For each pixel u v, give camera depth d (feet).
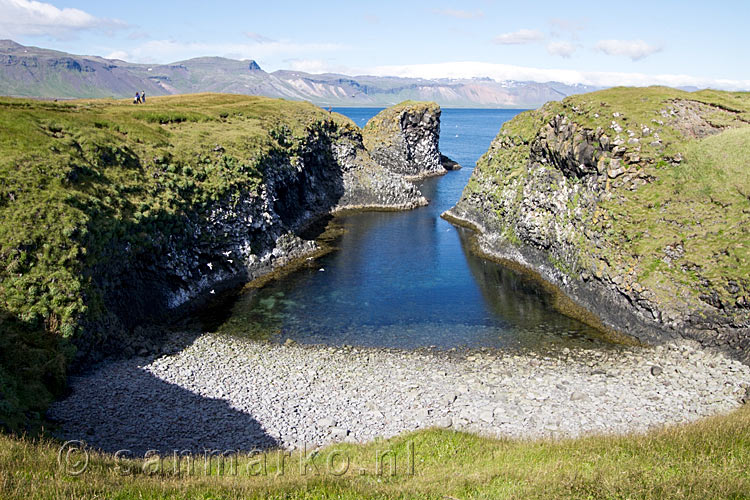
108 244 131.23
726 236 136.36
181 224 164.55
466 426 94.27
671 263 139.95
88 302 115.24
